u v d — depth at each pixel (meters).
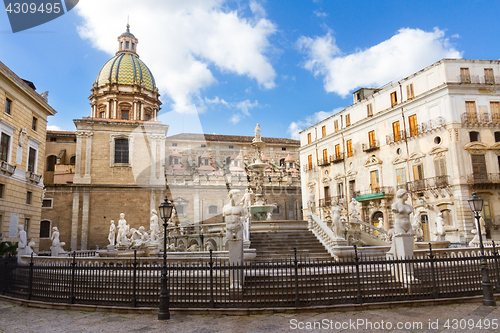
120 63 58.62
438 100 36.22
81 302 10.83
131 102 56.91
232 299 10.22
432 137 36.72
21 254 19.41
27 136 34.25
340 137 49.69
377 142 43.50
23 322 9.33
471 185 33.41
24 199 33.59
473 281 11.30
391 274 11.30
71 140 54.34
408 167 39.31
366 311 9.52
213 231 20.02
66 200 39.16
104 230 27.50
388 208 40.94
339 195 49.53
